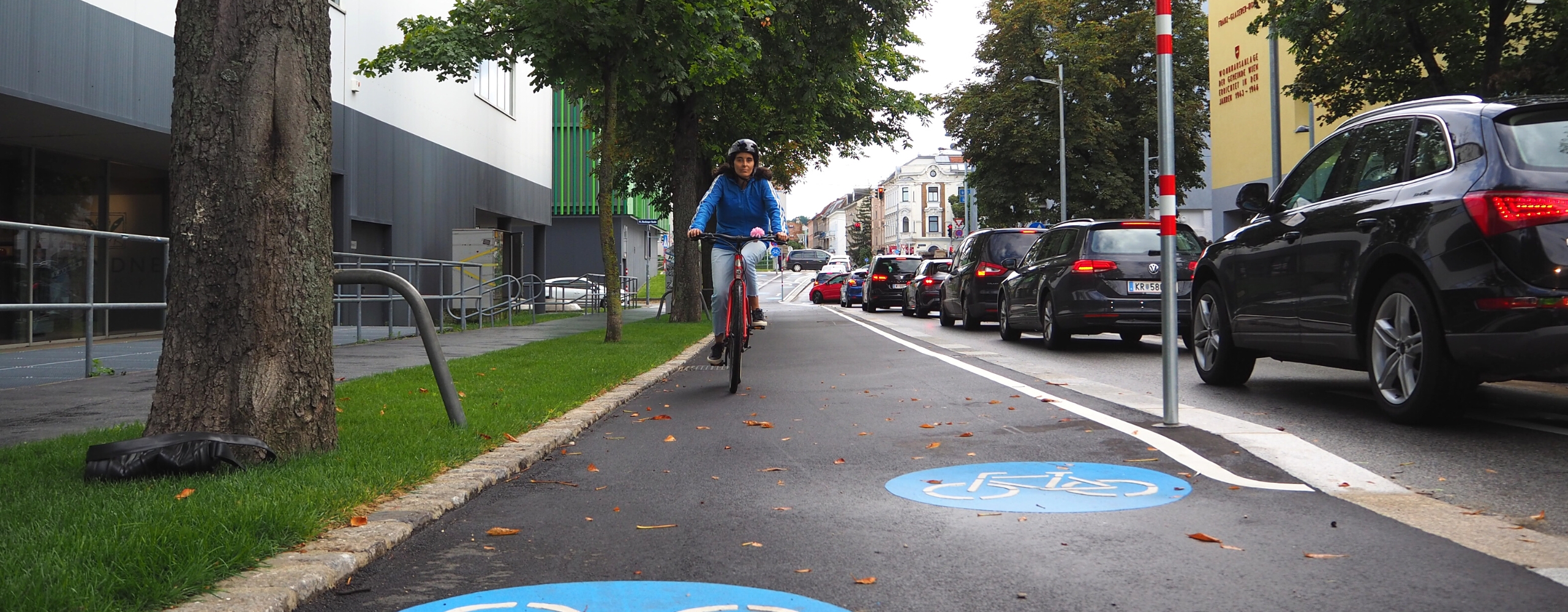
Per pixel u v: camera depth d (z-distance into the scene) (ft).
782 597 10.64
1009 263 62.08
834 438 20.88
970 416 23.48
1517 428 20.02
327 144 17.38
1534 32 50.85
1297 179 25.50
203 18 16.26
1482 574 10.87
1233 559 11.63
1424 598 10.14
